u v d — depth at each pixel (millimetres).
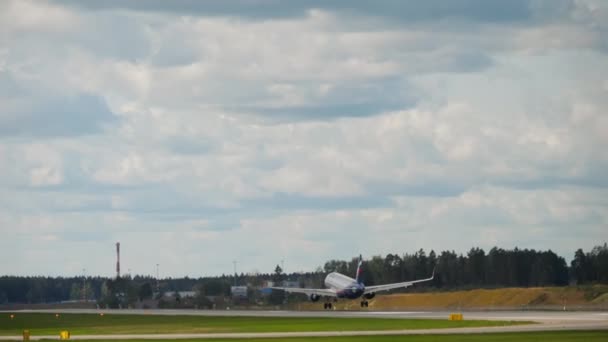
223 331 144750
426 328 137000
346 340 116375
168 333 143000
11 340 128000
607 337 111062
